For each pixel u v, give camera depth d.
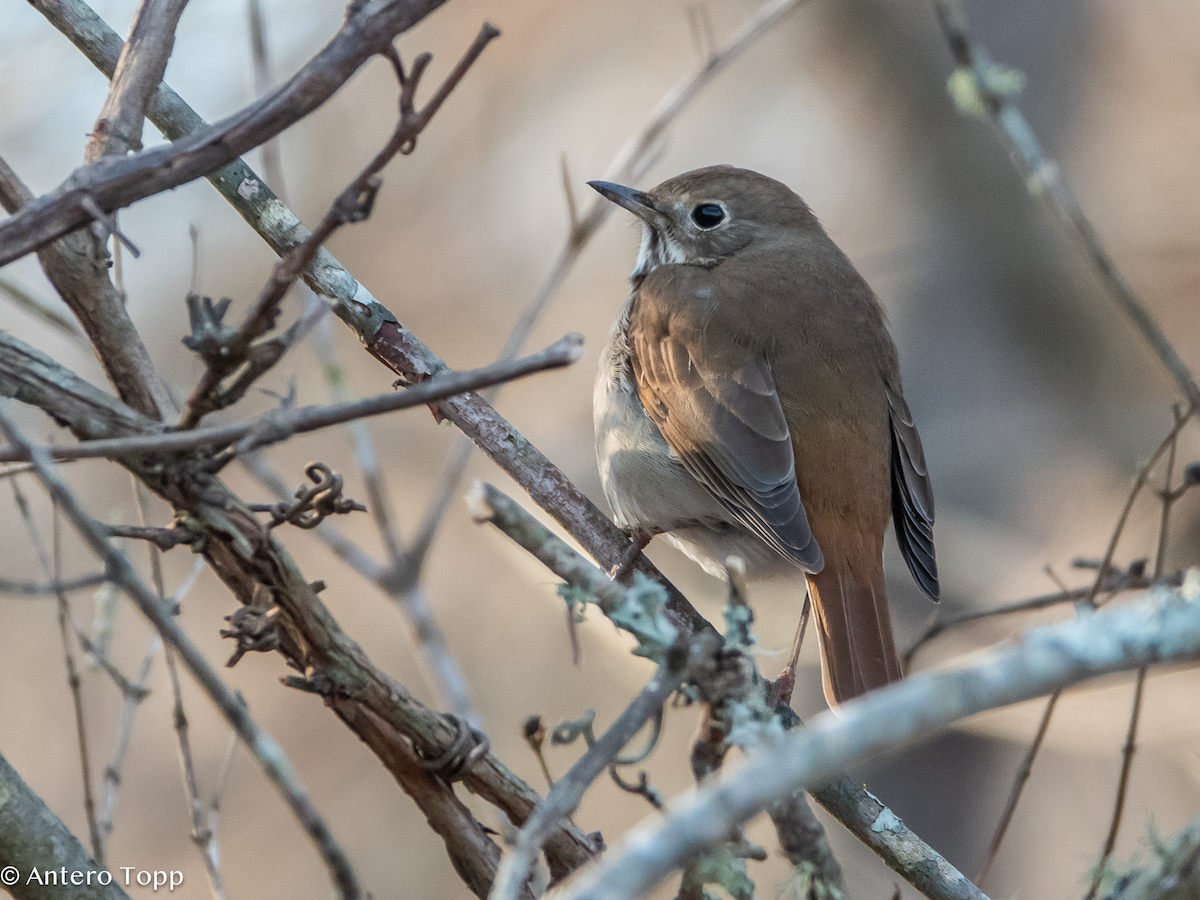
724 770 4.26
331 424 4.26
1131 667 3.69
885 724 3.40
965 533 13.09
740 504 7.71
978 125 14.71
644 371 8.23
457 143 17.66
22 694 12.71
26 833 5.06
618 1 17.97
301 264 4.47
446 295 17.20
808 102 16.39
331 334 8.99
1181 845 4.43
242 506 5.15
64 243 5.03
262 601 5.23
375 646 14.53
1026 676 3.55
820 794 6.09
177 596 6.38
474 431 6.80
